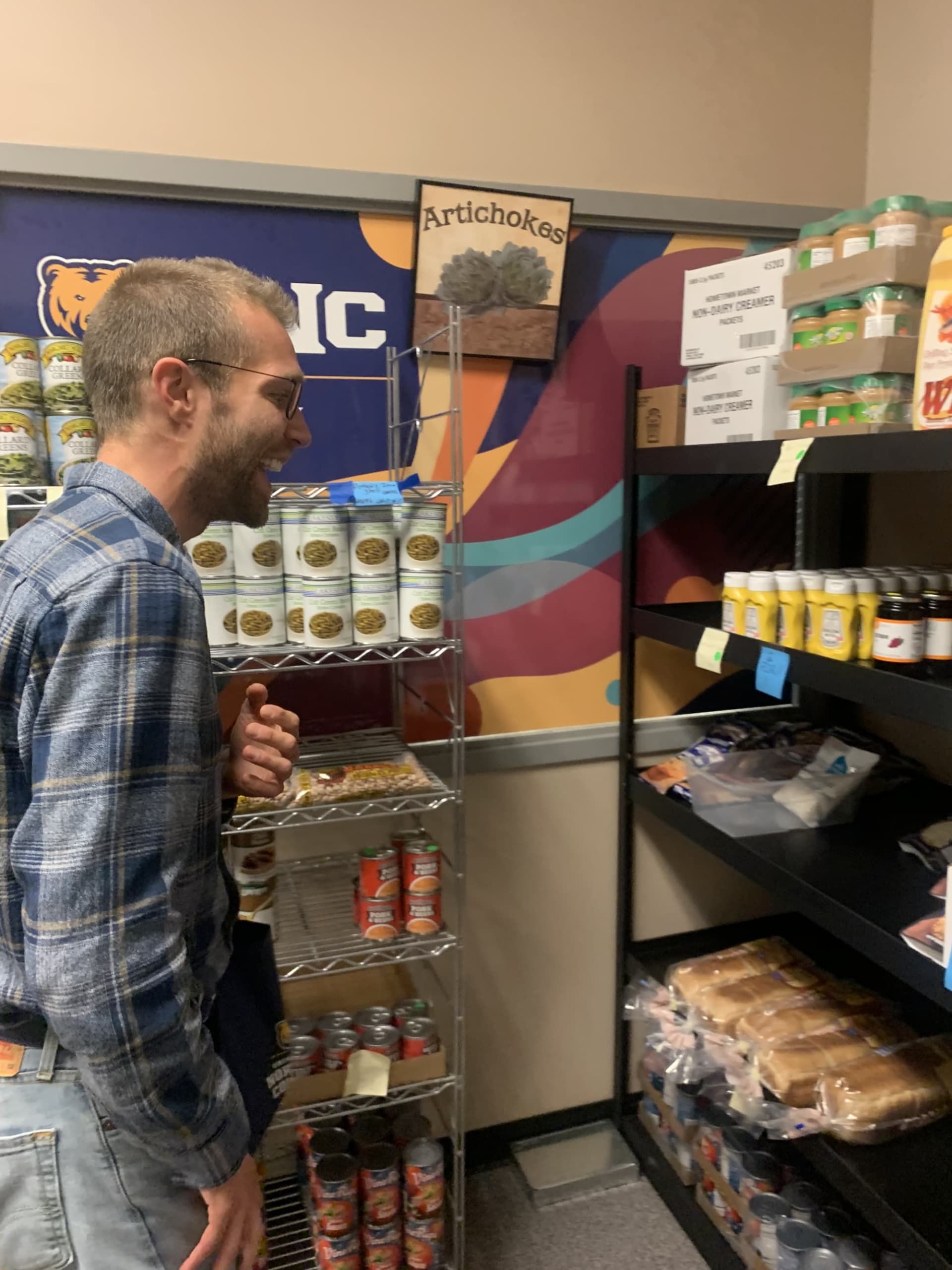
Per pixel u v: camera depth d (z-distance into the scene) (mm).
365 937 1650
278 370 1068
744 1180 1717
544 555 2008
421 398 1854
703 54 1962
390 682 1914
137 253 1644
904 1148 1428
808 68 2053
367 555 1485
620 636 2090
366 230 1769
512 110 1838
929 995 1191
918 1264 1235
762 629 1546
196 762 899
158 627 868
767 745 1944
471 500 1937
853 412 1437
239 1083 1127
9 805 915
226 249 1695
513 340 1873
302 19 1679
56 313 1621
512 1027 2139
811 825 1725
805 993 1781
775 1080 1528
